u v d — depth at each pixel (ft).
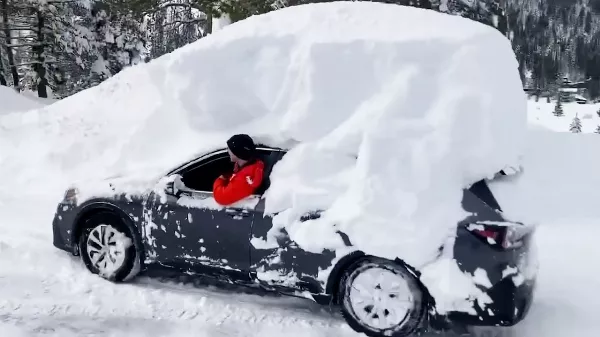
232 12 43.70
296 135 16.24
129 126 27.96
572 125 281.13
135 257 16.94
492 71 15.53
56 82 78.64
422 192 13.79
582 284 17.94
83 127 29.48
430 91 15.52
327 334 14.30
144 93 29.35
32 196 26.53
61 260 18.52
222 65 20.80
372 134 14.90
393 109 15.28
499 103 14.78
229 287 17.43
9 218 23.06
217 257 15.55
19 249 19.26
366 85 16.87
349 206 14.28
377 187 14.15
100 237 17.30
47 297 15.83
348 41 17.65
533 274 13.89
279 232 14.74
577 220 24.63
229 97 20.07
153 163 18.72
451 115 14.46
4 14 77.36
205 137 19.84
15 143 30.99
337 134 15.90
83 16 77.46
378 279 13.89
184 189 16.39
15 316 14.52
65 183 27.04
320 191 14.84
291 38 20.26
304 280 14.49
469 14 50.11
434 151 14.14
